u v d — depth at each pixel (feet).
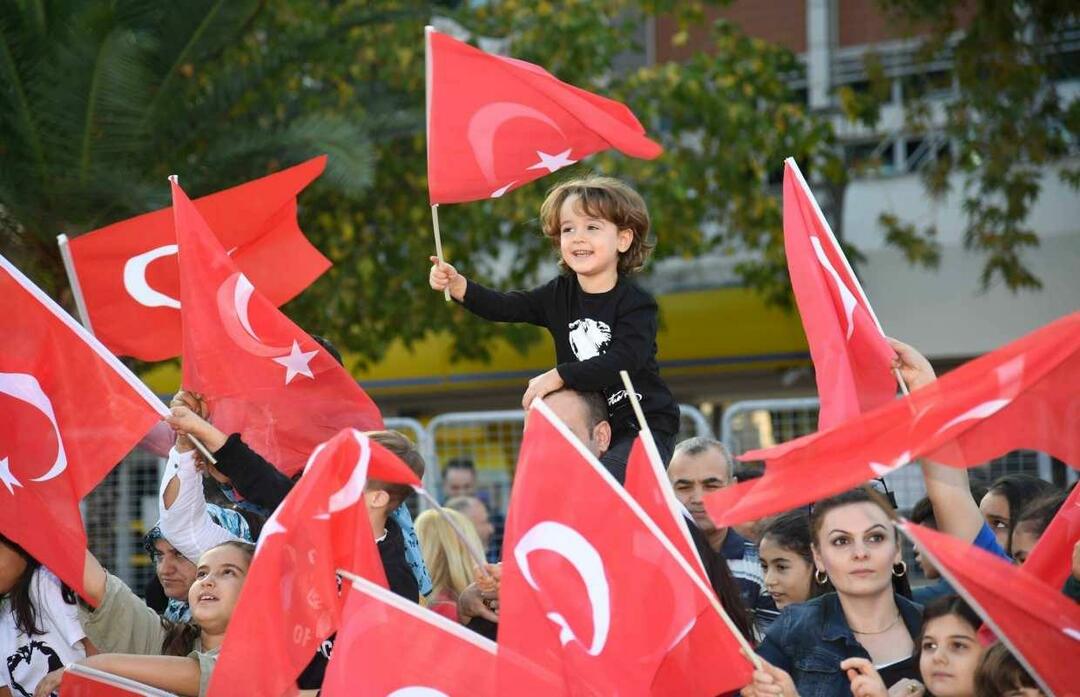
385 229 107.55
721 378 115.85
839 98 123.75
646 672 30.71
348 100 94.07
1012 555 39.96
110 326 42.55
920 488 68.03
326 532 32.30
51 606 39.37
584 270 40.81
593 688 30.66
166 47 79.00
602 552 31.17
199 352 38.63
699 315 117.08
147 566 77.87
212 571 37.55
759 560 46.14
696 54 111.96
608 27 107.96
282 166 81.41
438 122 39.70
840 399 35.86
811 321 36.91
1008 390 31.22
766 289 114.83
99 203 76.95
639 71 110.32
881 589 35.40
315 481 32.19
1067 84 117.70
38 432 37.45
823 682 35.45
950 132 113.19
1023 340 31.53
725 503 31.37
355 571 32.73
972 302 121.19
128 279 42.68
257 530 43.34
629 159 105.81
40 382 37.63
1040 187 110.63
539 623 31.01
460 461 76.43
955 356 121.80
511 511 31.55
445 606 45.29
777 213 111.65
